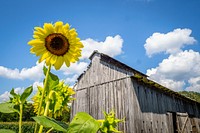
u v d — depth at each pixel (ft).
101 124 4.35
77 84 48.93
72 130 3.92
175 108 48.91
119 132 4.30
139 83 38.75
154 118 39.86
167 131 42.63
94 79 45.06
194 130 55.62
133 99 36.24
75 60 5.83
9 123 51.16
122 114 37.19
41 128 4.27
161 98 44.09
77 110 46.57
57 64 5.65
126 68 42.65
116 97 39.22
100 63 44.65
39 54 5.60
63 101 5.86
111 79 41.39
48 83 5.24
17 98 4.77
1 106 4.59
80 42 5.93
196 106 62.34
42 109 5.84
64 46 5.78
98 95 43.04
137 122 35.58
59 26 5.81
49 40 5.70
